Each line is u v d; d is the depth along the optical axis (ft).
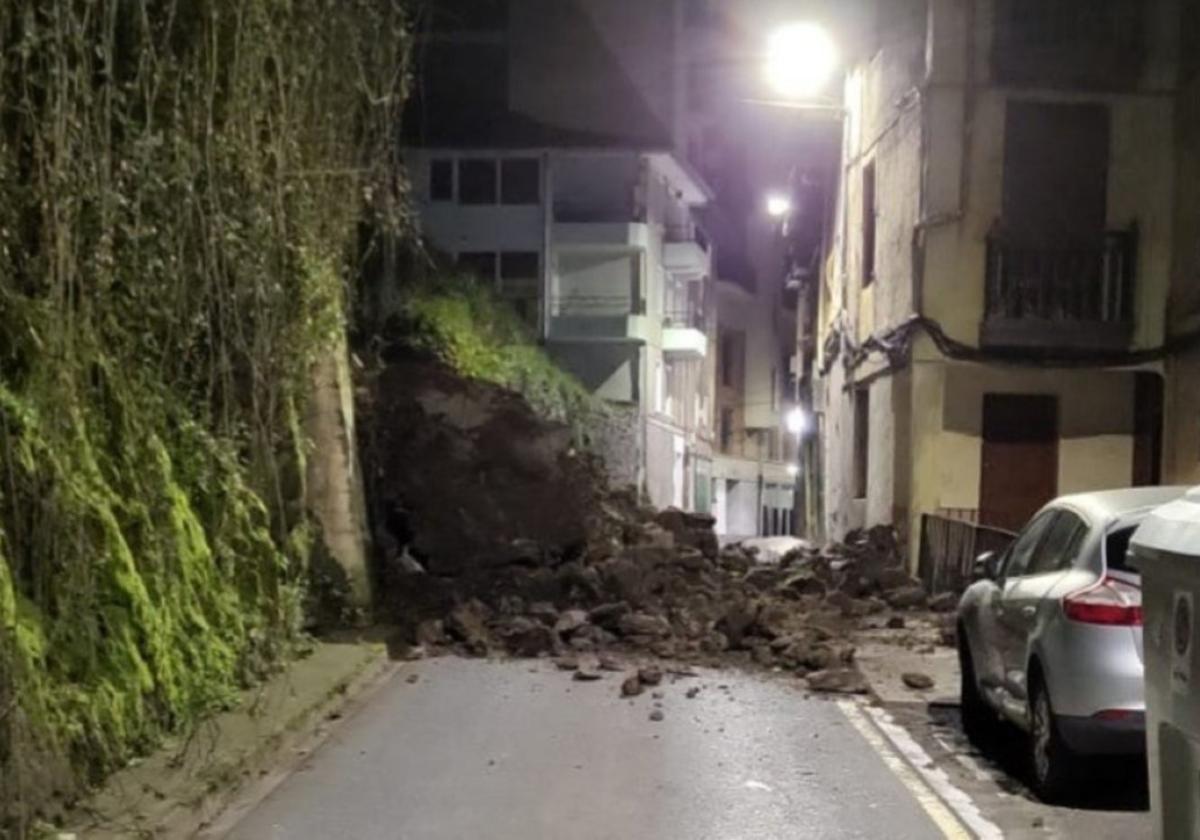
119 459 24.67
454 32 119.44
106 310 24.27
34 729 18.86
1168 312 49.88
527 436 54.03
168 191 26.22
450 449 52.21
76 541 21.38
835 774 24.75
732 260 174.81
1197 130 47.88
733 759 25.81
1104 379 51.67
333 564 41.27
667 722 29.32
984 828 21.21
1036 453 51.75
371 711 30.04
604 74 119.14
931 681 33.30
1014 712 25.18
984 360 50.24
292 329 34.12
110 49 22.93
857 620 44.86
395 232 41.39
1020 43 50.24
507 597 44.80
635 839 20.39
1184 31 49.55
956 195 50.29
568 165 117.50
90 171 22.54
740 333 179.52
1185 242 48.62
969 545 45.70
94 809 19.51
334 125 35.78
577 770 24.68
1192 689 10.68
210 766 22.13
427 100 118.52
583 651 39.04
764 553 68.59
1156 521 12.05
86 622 21.59
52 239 21.71
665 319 131.03
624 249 117.29
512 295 117.39
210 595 27.86
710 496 165.78
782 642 38.19
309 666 33.14
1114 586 22.09
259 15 28.96
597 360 118.93
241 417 31.58
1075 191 50.37
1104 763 23.89
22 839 17.66
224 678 26.99
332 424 42.11
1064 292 50.29
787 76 53.88
